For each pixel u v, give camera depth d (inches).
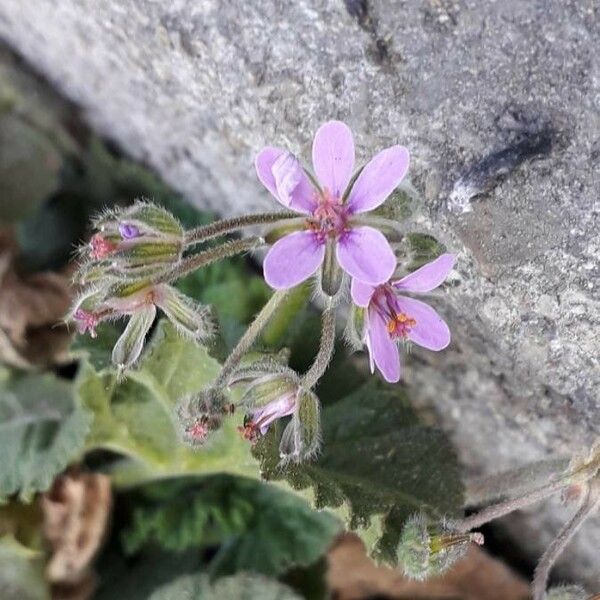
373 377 3.4
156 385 3.1
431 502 3.2
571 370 2.8
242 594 3.4
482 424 3.4
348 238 2.4
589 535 3.4
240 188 3.4
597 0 2.4
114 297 2.5
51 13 3.4
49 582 3.6
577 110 2.4
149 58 3.1
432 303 2.9
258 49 2.8
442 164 2.6
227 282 3.6
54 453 3.5
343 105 2.7
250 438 2.6
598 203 2.5
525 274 2.6
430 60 2.6
